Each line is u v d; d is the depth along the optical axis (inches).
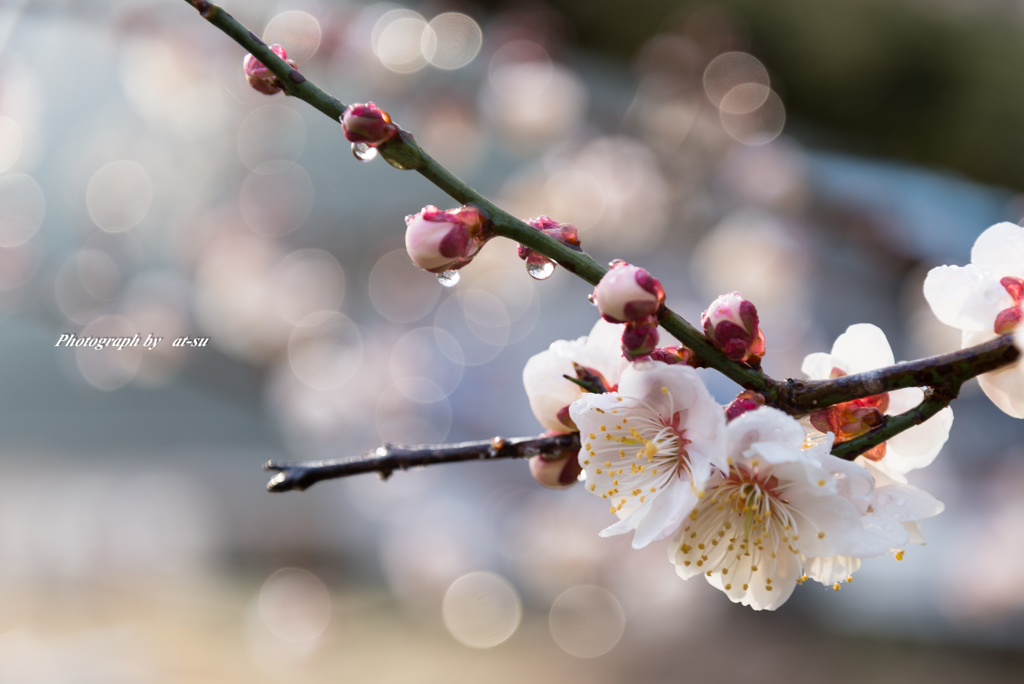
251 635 54.7
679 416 15.5
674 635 50.7
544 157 55.6
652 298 15.1
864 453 15.8
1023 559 46.0
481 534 53.1
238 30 15.3
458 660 51.3
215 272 49.1
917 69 100.8
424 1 54.2
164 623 56.2
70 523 65.4
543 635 52.2
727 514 15.6
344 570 62.8
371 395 49.1
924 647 47.7
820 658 48.2
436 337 55.1
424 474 56.4
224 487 67.9
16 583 61.1
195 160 49.6
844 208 50.5
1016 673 45.1
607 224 54.8
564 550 48.8
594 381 15.9
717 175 53.4
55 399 69.5
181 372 47.1
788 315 51.8
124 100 45.4
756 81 56.1
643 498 15.4
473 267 60.2
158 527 65.8
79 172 44.8
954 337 50.5
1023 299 15.6
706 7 90.3
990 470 49.1
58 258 44.3
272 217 51.4
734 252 51.7
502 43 51.1
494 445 16.1
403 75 46.3
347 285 54.6
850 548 15.2
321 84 46.9
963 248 49.1
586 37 89.2
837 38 99.3
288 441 58.1
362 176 56.6
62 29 37.8
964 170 101.6
